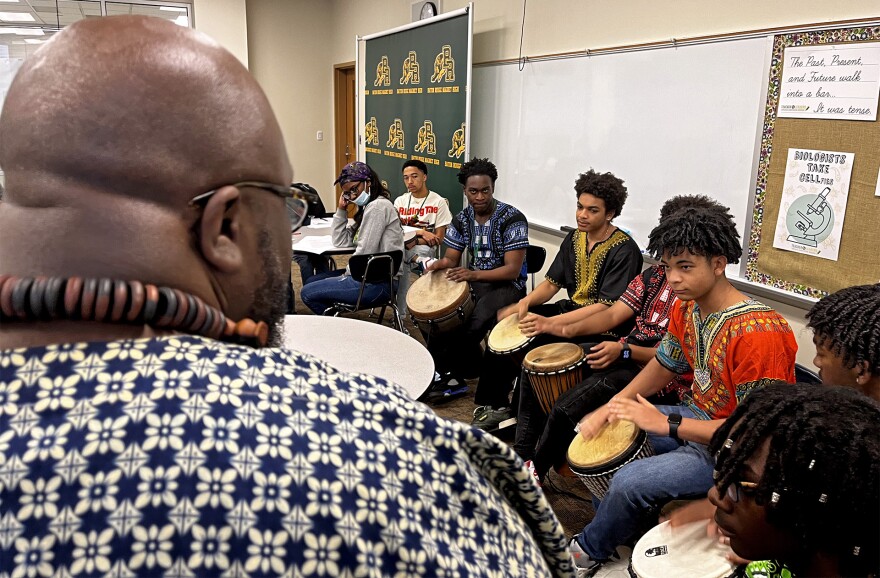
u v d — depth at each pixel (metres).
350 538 0.40
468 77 4.73
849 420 0.93
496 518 0.49
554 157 4.26
